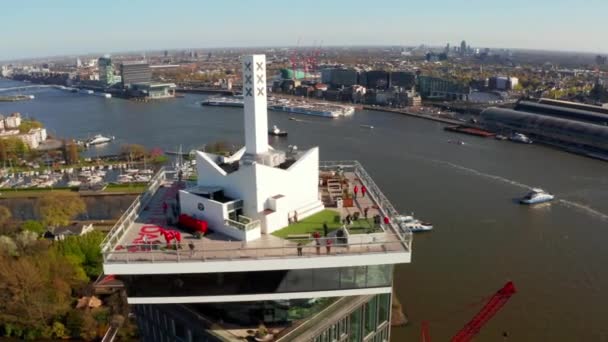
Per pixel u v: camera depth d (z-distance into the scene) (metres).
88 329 132.38
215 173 78.19
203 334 68.69
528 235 181.12
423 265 159.38
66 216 198.50
